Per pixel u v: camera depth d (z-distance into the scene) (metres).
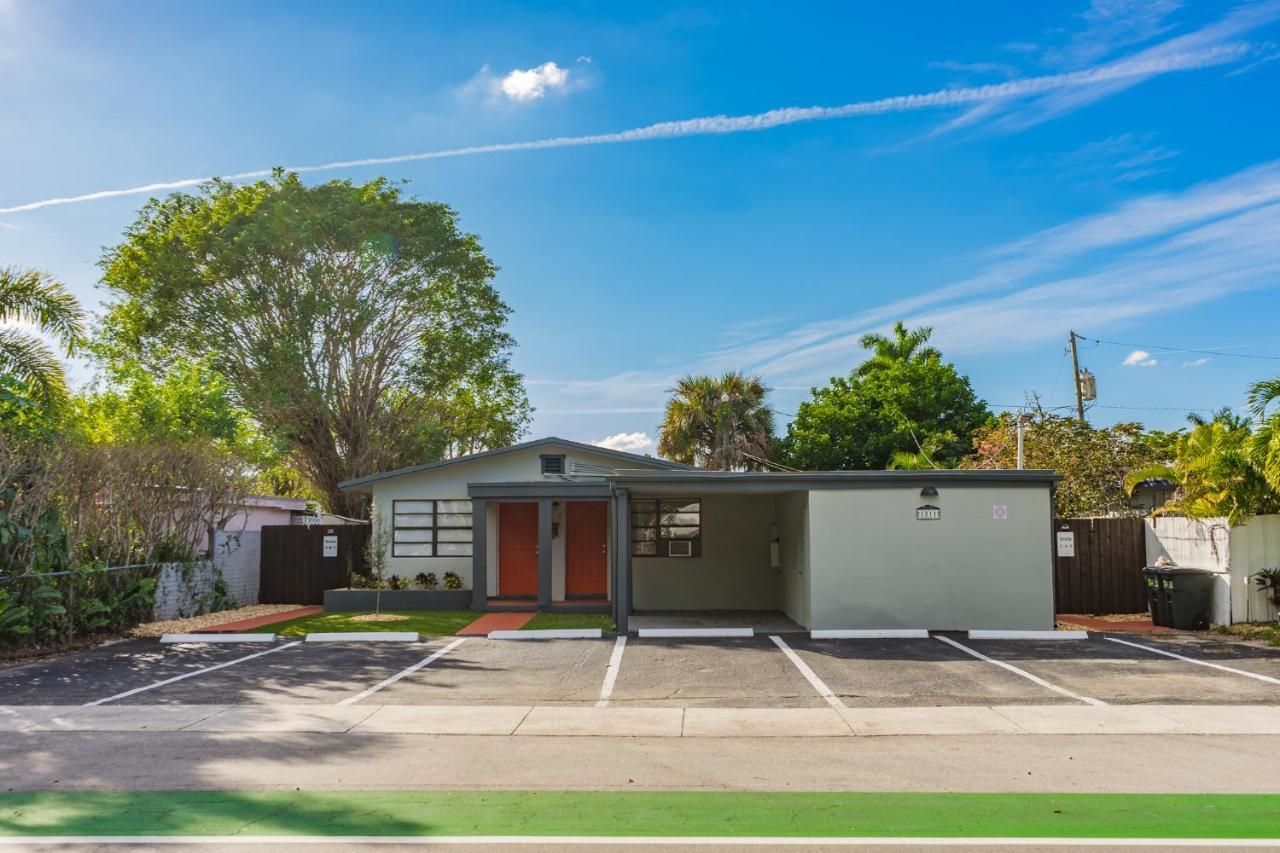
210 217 32.94
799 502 16.83
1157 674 11.84
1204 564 16.50
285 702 10.49
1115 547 18.89
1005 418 25.91
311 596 22.50
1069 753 8.16
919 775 7.49
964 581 15.71
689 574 19.81
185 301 32.75
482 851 5.80
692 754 8.21
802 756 8.12
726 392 34.06
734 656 13.42
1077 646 14.18
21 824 6.33
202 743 8.63
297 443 34.53
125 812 6.59
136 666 12.96
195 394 25.91
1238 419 22.53
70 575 15.27
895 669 12.32
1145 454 22.69
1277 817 6.37
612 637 15.44
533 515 21.62
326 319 33.12
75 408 22.36
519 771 7.67
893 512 15.83
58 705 10.38
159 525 18.64
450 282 35.50
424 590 19.97
